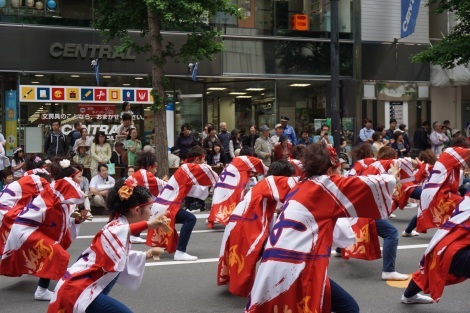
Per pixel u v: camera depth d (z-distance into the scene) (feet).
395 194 30.50
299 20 65.92
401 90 70.59
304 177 14.49
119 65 57.67
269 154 49.98
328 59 67.36
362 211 13.87
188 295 21.79
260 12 64.08
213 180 27.30
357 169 26.25
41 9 55.42
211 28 51.31
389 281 23.39
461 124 74.59
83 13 56.75
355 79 68.08
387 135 58.13
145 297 21.54
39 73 55.47
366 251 23.80
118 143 46.06
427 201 28.35
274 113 65.67
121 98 58.08
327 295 14.35
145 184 26.58
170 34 59.21
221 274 20.95
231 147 52.26
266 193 19.97
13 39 54.34
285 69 65.41
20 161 47.60
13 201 23.11
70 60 56.24
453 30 60.95
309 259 13.65
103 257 13.24
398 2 70.18
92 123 57.16
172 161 48.29
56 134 48.75
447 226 16.85
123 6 46.24
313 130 66.95
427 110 72.02
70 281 13.23
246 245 19.79
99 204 40.57
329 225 13.89
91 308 13.15
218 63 61.62
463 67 69.21
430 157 34.37
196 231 35.35
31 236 20.94
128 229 13.47
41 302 21.35
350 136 63.77
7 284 23.94
